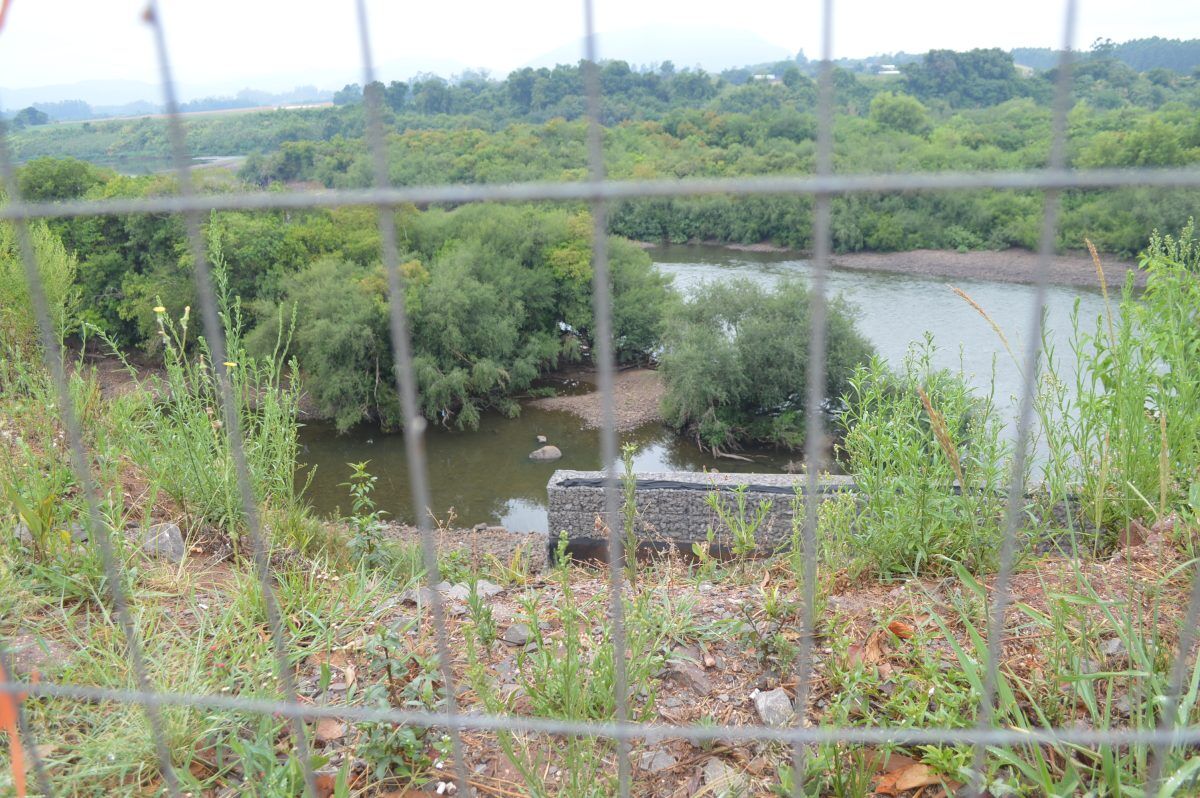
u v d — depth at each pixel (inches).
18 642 114.0
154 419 176.1
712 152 2057.1
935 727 91.9
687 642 120.3
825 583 133.6
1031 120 2242.9
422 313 1131.3
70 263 334.3
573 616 109.9
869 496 151.8
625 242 1427.2
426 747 98.4
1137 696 92.0
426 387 1109.7
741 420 1056.8
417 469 51.5
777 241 2092.8
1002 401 884.6
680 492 404.2
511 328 1214.3
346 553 163.3
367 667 113.9
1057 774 85.7
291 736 99.1
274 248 1188.5
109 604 125.9
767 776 93.6
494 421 1143.0
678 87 2886.3
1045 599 121.7
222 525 158.2
